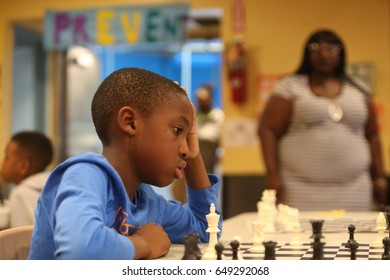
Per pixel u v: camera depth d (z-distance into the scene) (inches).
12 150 128.3
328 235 75.6
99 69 360.2
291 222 83.5
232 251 54.1
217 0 245.1
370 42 232.5
